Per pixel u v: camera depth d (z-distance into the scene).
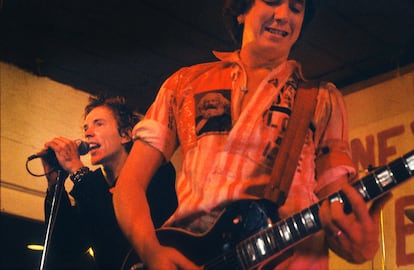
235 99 2.37
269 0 2.41
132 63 2.58
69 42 2.56
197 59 2.53
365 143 2.49
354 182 2.09
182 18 2.45
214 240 2.18
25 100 2.59
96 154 2.54
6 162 2.56
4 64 2.57
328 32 2.44
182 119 2.40
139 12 2.45
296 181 2.27
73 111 2.61
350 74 2.55
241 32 2.43
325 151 2.30
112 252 2.40
